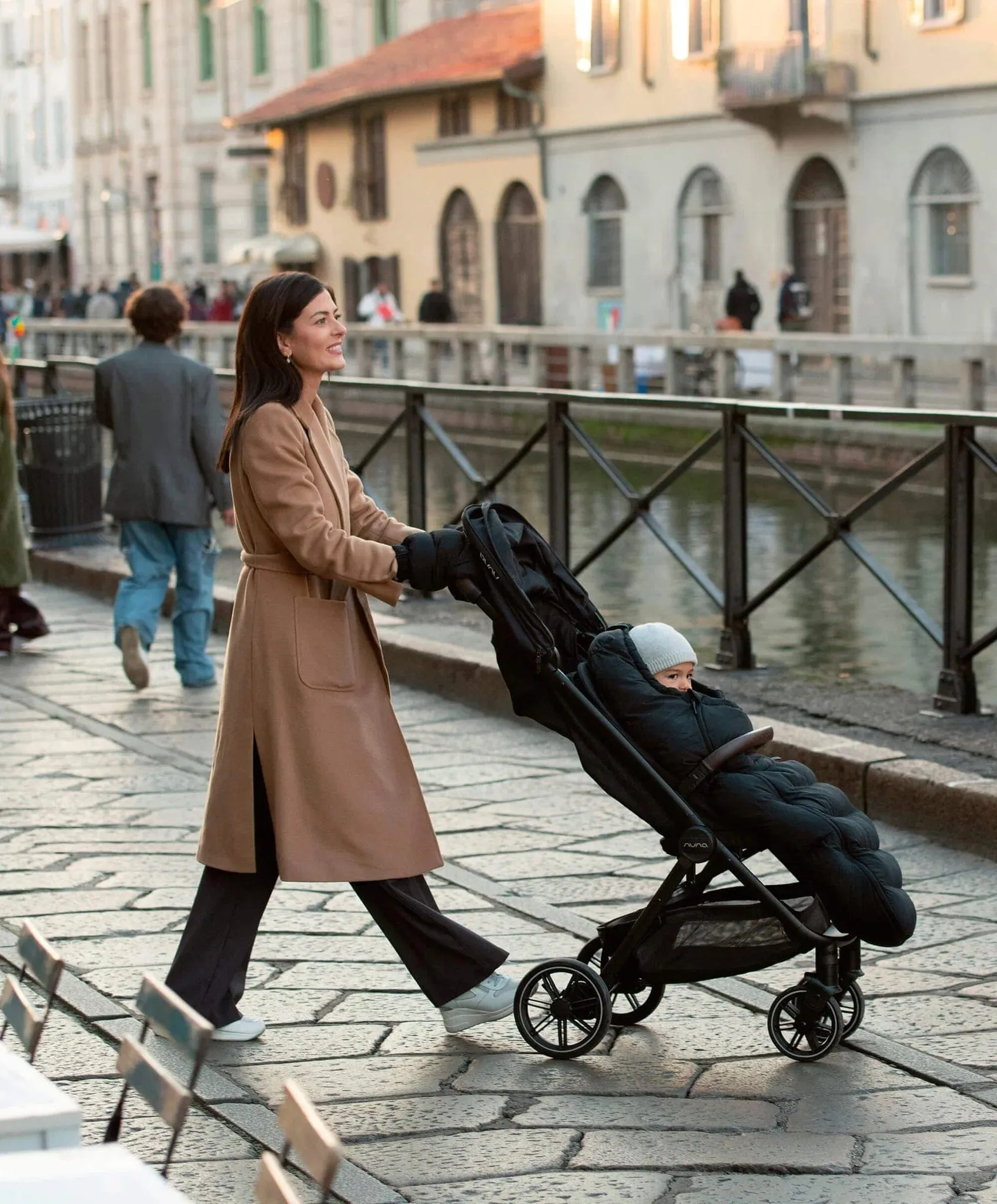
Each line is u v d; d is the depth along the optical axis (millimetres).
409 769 6453
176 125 84375
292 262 69562
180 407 12227
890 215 43469
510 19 61500
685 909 6344
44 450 17766
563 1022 6375
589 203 54000
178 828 9359
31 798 9977
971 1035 6527
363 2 71500
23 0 102375
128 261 91000
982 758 9555
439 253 61125
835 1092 6074
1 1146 3498
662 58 50156
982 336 41219
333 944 7609
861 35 43562
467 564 6332
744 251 48312
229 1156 5641
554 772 10391
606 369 42125
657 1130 5789
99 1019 6762
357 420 16250
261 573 6363
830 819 6203
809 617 15125
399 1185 5449
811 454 16328
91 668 13523
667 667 6309
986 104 40594
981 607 11555
